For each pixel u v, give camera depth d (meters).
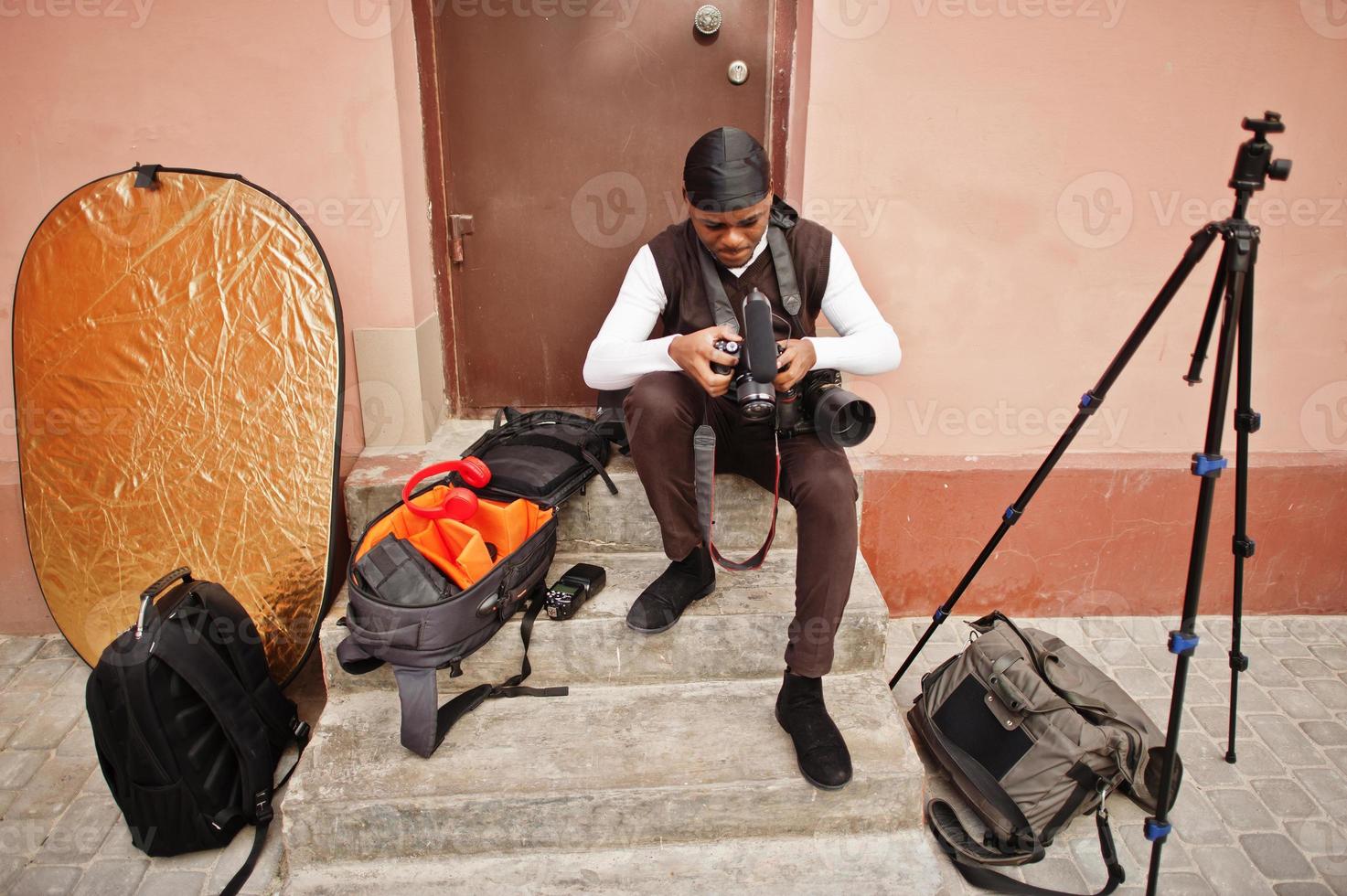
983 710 2.10
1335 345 2.62
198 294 2.31
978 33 2.29
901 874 1.93
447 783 1.92
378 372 2.55
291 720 2.22
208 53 2.26
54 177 2.37
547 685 2.22
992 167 2.41
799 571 1.91
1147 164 2.42
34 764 2.27
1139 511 2.73
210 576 2.34
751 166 1.78
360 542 2.01
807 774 1.92
